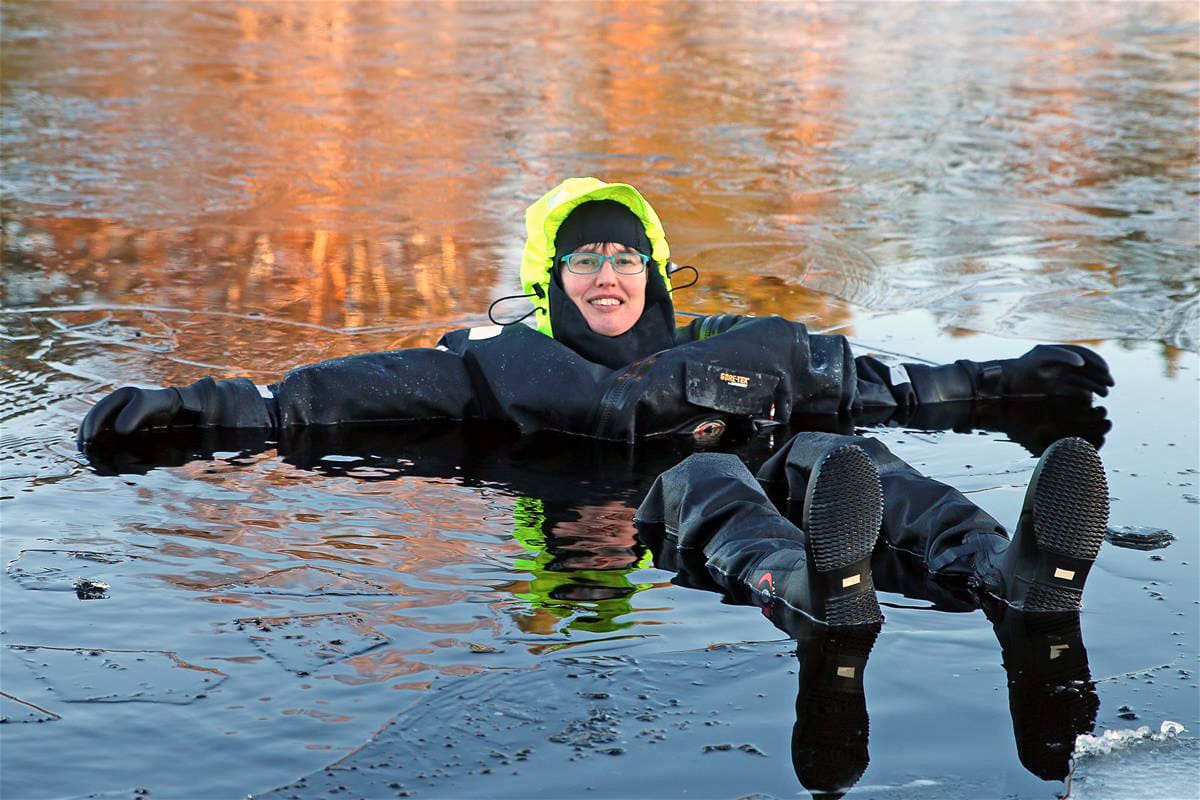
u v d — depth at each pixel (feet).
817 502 10.28
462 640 10.27
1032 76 46.16
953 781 8.44
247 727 8.92
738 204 28.96
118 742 8.72
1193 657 10.16
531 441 15.74
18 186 28.84
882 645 10.31
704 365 15.80
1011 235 26.84
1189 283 23.43
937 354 19.34
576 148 34.22
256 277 22.61
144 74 42.80
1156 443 15.57
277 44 49.88
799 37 54.54
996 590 11.28
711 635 10.46
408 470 14.53
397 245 24.97
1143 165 33.65
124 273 22.61
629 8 63.41
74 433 15.24
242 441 15.37
